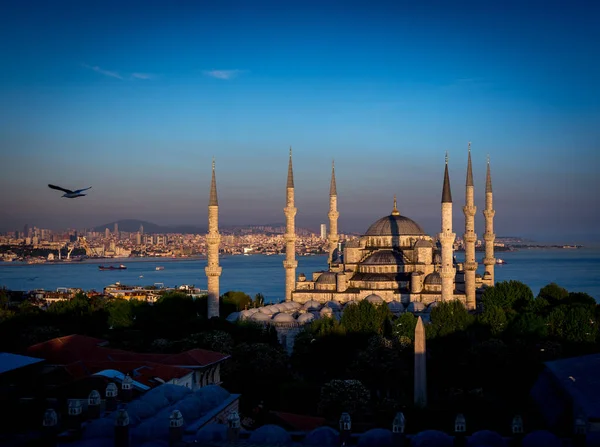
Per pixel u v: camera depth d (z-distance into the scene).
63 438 83.81
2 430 92.25
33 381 118.00
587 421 84.19
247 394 144.62
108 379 108.19
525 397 133.12
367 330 182.50
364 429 104.81
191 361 135.38
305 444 84.19
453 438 83.44
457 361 163.38
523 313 186.50
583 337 173.88
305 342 180.62
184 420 93.88
